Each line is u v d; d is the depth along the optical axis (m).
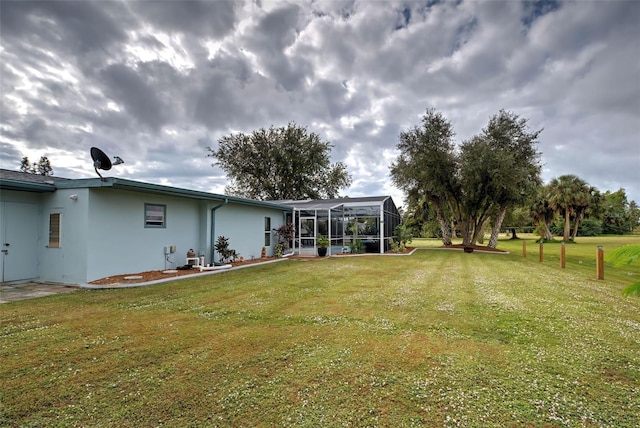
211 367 3.42
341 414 2.60
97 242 8.37
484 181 20.41
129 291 7.32
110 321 5.03
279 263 13.21
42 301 6.34
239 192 32.94
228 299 6.53
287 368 3.39
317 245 16.25
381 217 18.27
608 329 4.66
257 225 15.20
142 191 9.27
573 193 34.19
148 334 4.43
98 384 3.07
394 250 19.31
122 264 9.03
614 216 50.78
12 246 8.41
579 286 8.13
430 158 21.39
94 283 8.02
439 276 9.69
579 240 36.41
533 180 21.75
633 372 3.33
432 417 2.56
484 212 22.56
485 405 2.72
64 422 2.51
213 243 12.03
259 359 3.62
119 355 3.74
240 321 5.02
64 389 2.98
